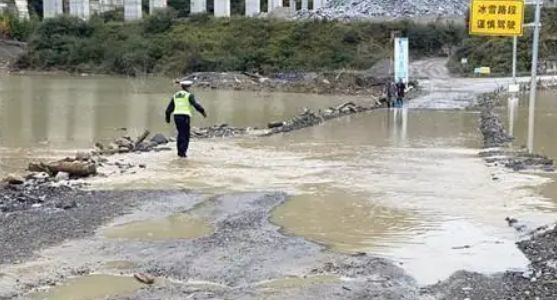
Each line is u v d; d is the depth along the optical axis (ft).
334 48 253.24
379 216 36.42
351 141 70.23
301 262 28.37
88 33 292.61
